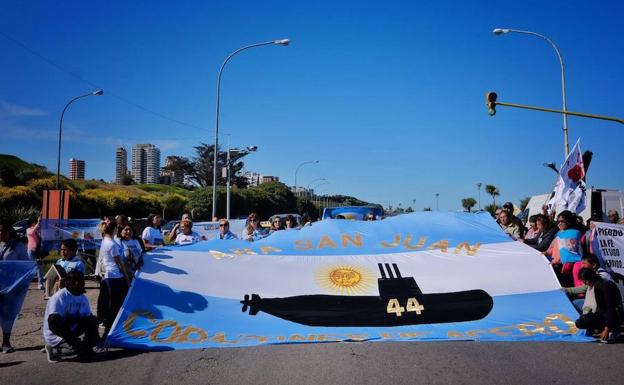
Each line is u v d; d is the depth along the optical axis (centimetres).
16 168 4841
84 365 675
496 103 2027
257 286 874
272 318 818
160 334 766
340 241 995
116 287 859
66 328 691
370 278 901
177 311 812
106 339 738
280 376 609
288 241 990
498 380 588
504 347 722
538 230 1088
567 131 2731
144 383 597
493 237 996
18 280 771
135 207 5025
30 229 1431
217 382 593
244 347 734
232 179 9144
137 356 707
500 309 838
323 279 897
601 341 742
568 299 853
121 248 897
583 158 1344
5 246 1026
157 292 837
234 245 961
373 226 1046
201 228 2081
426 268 918
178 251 927
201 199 5669
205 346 734
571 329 780
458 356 680
